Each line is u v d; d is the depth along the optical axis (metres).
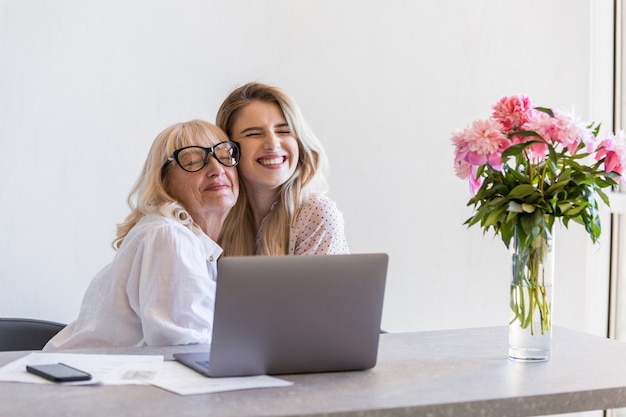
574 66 4.31
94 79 3.69
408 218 4.13
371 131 4.06
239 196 3.16
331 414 1.74
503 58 4.23
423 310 4.17
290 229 3.16
